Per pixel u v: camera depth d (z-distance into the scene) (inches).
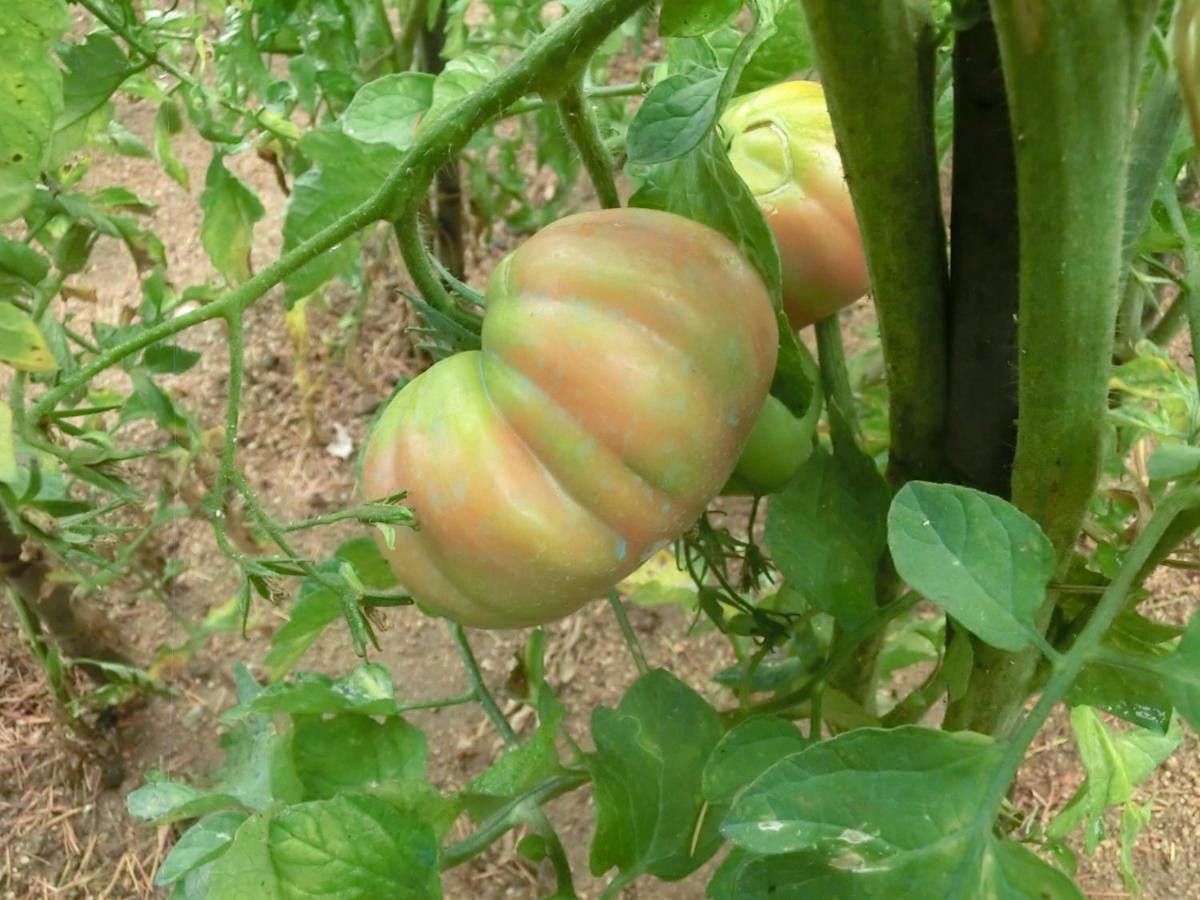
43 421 16.2
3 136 10.4
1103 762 13.2
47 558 22.1
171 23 18.6
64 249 17.2
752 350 11.0
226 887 12.0
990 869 8.4
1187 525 11.9
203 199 21.0
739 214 11.4
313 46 25.1
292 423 33.9
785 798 8.4
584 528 10.7
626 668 28.2
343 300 36.3
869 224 10.8
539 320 10.5
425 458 10.8
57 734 26.3
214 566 30.5
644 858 13.3
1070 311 8.6
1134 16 7.3
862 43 9.4
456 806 13.2
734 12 10.6
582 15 10.1
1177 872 23.6
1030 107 7.7
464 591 11.2
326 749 14.8
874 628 13.1
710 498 11.6
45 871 25.5
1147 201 10.8
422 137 10.7
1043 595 9.0
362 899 12.2
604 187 12.5
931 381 11.8
